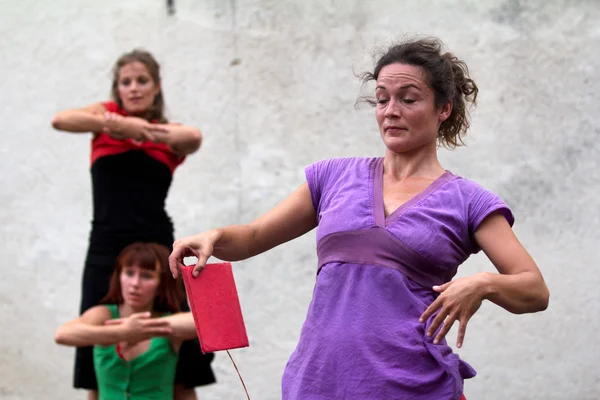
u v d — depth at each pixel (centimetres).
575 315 799
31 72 809
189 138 653
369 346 364
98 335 594
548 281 801
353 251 375
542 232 807
